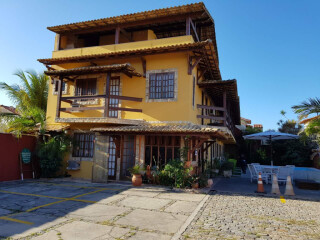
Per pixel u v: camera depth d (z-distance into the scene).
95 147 12.02
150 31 14.80
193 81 12.39
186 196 8.91
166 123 11.75
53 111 14.20
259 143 27.61
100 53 13.58
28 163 12.80
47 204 7.49
